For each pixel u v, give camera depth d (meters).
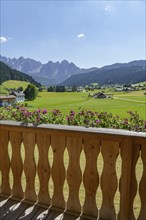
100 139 2.43
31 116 3.60
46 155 2.75
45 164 2.78
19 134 2.87
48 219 2.60
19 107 4.16
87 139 2.53
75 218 2.60
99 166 3.81
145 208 2.37
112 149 2.42
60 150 2.67
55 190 2.77
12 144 2.94
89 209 2.62
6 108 4.43
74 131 2.51
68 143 2.62
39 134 2.75
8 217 2.65
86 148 2.55
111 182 2.48
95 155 2.51
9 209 2.78
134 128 3.52
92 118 3.93
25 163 2.89
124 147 2.34
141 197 2.38
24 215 2.67
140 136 2.26
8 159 3.00
